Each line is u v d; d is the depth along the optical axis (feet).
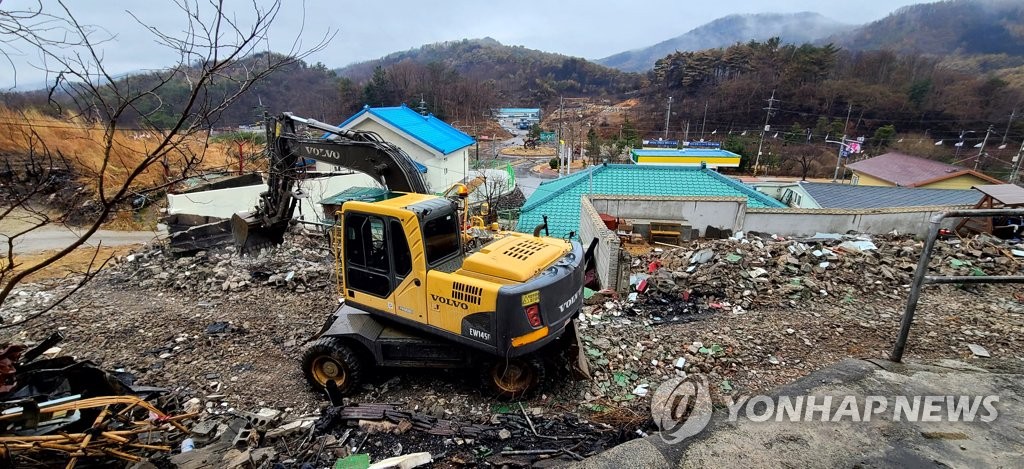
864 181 100.01
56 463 12.14
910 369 13.57
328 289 29.58
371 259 17.49
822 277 25.31
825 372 13.78
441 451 14.58
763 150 156.87
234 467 13.61
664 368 18.52
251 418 16.80
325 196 58.90
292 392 18.94
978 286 23.49
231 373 20.48
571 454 13.75
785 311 22.61
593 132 184.96
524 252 17.26
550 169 153.38
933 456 9.85
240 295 29.04
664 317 23.26
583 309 24.47
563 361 18.21
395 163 21.08
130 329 24.75
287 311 26.78
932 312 21.03
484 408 17.10
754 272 26.07
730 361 18.33
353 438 15.42
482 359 17.47
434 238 16.85
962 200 57.88
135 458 12.85
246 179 56.80
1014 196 30.99
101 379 15.60
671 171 58.29
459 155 89.66
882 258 26.40
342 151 22.11
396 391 18.34
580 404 16.78
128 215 54.24
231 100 10.88
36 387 14.37
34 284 32.09
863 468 9.69
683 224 42.27
